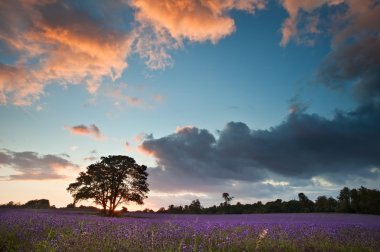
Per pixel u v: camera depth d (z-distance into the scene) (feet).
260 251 34.83
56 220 50.65
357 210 213.05
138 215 149.38
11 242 33.12
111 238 34.58
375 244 41.32
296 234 47.39
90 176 150.00
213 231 45.29
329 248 38.63
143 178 155.22
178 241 36.09
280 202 261.03
